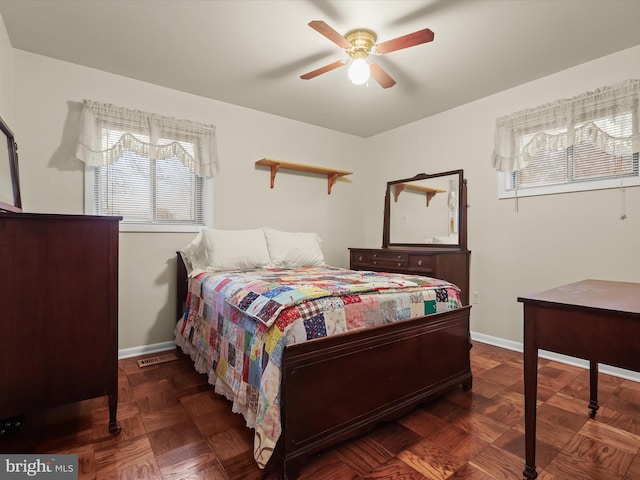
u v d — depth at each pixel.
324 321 1.45
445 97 3.03
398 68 2.50
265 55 2.34
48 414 1.75
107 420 1.69
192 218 3.00
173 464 1.36
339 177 4.01
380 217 4.06
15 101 2.25
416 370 1.79
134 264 2.69
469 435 1.59
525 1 1.78
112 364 1.58
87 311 1.53
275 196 3.48
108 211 2.62
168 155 2.76
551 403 1.90
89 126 2.43
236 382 1.61
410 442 1.54
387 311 1.69
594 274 2.43
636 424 1.69
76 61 2.42
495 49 2.25
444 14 1.89
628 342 1.05
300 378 1.33
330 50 2.28
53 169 2.38
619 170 2.34
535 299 1.26
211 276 2.35
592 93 2.36
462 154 3.22
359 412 1.52
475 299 3.11
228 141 3.16
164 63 2.45
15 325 1.38
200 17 1.93
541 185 2.71
